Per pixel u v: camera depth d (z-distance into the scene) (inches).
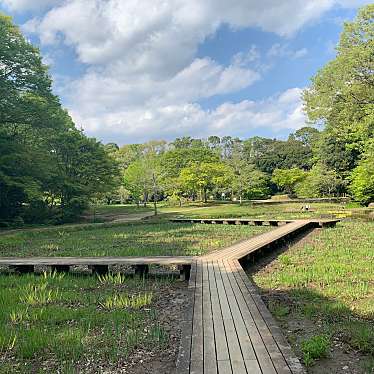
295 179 2356.1
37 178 1227.9
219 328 225.5
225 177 2111.2
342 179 1925.4
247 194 2293.3
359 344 230.1
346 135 1008.9
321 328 259.6
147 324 272.1
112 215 1594.5
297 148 2901.1
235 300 282.5
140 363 213.3
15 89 1116.5
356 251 548.1
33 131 1231.5
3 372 202.5
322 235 749.3
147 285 391.2
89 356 221.6
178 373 172.4
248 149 3577.8
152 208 1932.8
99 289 374.6
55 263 447.2
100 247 642.2
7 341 237.8
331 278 388.2
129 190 2086.6
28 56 1122.0
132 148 2797.7
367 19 902.4
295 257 517.7
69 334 247.9
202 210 1744.6
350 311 291.3
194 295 297.0
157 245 645.9
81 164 1418.6
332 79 942.4
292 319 278.7
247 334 215.8
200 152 2513.5
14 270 464.8
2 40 1067.9
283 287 366.0
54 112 1238.9
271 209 1716.3
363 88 905.5
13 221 1186.0
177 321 279.1
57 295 342.3
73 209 1374.3
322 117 993.5
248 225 1024.2
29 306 313.7
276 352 192.1
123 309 306.5
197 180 2117.4
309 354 216.8
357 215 1266.0
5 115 1103.0
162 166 2283.5
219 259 446.0
